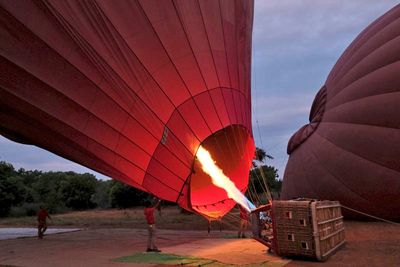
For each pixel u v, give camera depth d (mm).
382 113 14383
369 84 15320
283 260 9023
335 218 10156
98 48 9180
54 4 8500
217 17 11234
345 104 16188
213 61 11000
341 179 15352
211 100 10914
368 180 14391
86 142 10148
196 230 18297
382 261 8508
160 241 13789
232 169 12445
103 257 10297
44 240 15547
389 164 13898
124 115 9992
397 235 12000
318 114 18188
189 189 11406
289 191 18641
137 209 47219
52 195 53125
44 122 9773
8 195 45906
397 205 13922
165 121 10438
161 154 10648
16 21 8289
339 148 15648
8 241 15508
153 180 10961
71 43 8875
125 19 9430
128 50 9570
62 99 9344
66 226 23891
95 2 8961
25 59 8656
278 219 9445
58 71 9000
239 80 12133
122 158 10562
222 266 8430
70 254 11180
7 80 8906
